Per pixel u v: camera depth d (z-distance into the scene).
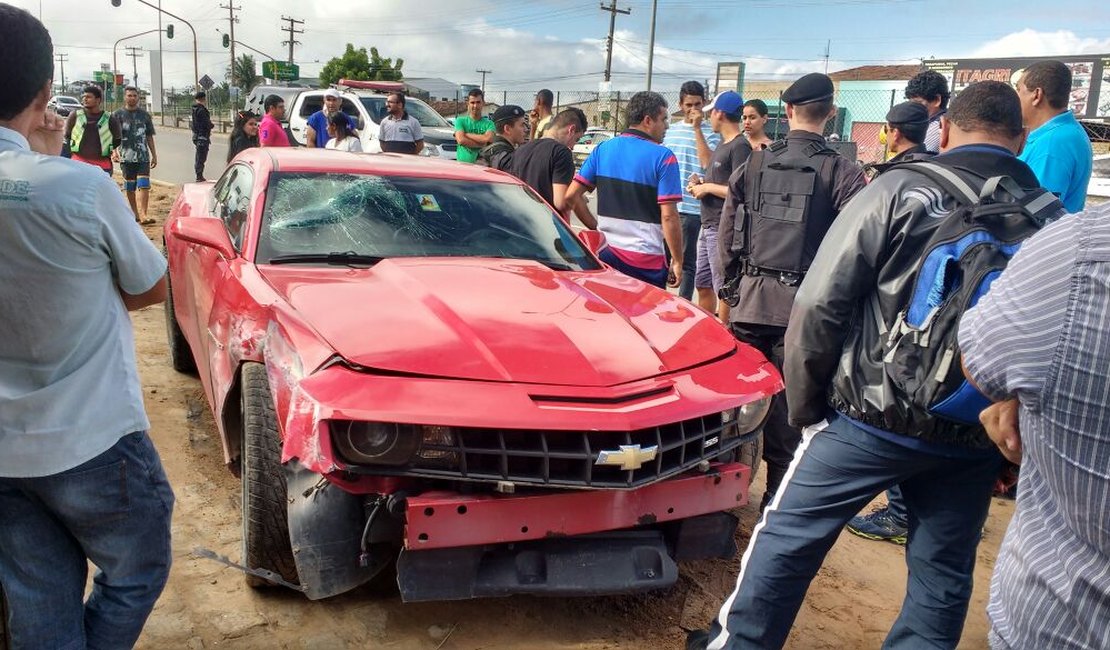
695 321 3.59
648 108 5.23
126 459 2.16
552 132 6.11
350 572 2.79
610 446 2.74
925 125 4.63
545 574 2.80
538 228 4.34
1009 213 2.23
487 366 2.81
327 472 2.56
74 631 2.21
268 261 3.68
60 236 1.97
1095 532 1.48
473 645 2.96
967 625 3.40
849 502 2.55
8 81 1.99
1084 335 1.44
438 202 4.25
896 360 2.32
